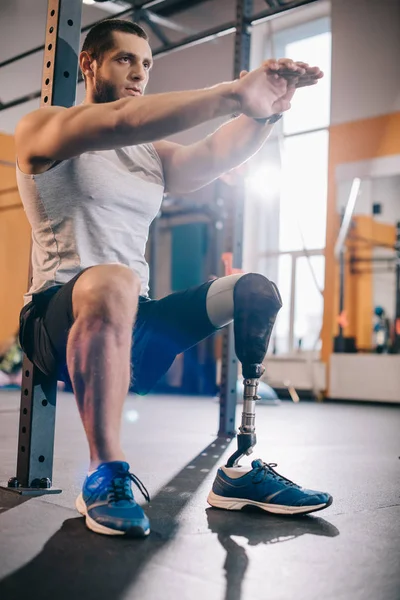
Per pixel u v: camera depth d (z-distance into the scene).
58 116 1.20
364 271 7.48
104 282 1.18
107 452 1.23
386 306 7.51
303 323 7.84
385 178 7.51
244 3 3.23
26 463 1.63
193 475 1.99
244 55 3.24
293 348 7.57
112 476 1.22
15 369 7.91
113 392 1.21
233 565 1.05
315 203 7.57
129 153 1.49
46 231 1.40
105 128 1.14
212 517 1.39
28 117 1.27
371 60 7.20
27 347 1.45
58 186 1.36
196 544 1.16
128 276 1.21
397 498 1.68
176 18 8.40
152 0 3.69
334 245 7.30
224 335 3.16
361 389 6.76
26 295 1.46
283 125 7.80
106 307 1.18
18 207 7.92
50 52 1.68
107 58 1.44
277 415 4.79
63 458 2.25
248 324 1.36
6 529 1.23
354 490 1.79
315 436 3.32
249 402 1.47
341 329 7.04
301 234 7.23
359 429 3.79
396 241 7.23
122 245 1.45
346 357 6.89
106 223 1.41
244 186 3.28
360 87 7.26
